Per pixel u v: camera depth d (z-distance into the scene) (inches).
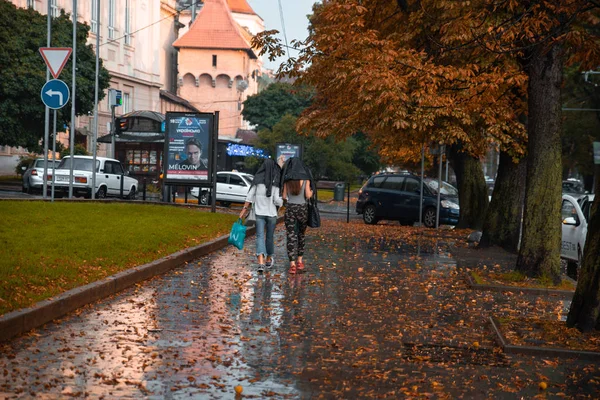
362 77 789.9
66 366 296.5
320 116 1082.7
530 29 558.6
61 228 677.9
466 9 709.3
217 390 275.1
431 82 692.7
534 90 595.8
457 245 914.1
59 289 413.4
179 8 4864.7
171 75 4360.2
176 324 385.4
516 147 812.6
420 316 438.3
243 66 4298.7
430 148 1225.4
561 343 361.4
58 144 2049.7
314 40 910.4
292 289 517.0
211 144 1173.1
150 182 1967.3
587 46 480.1
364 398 271.3
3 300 360.5
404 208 1312.7
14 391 261.0
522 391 288.5
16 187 1779.0
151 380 283.9
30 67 1892.2
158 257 591.2
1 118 1881.2
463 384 295.1
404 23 893.2
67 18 2025.1
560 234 598.9
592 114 2475.4
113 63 2824.8
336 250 800.3
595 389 295.9
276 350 339.3
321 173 2751.0
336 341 362.6
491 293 545.3
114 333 357.7
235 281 538.6
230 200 1653.5
